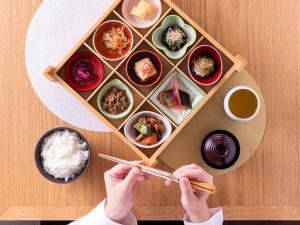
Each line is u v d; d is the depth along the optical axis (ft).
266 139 2.75
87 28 2.76
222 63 2.56
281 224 3.40
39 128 2.74
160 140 2.58
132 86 2.56
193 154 2.69
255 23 2.76
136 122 2.59
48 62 2.75
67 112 2.73
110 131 2.72
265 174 2.74
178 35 2.56
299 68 2.76
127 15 2.61
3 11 2.75
